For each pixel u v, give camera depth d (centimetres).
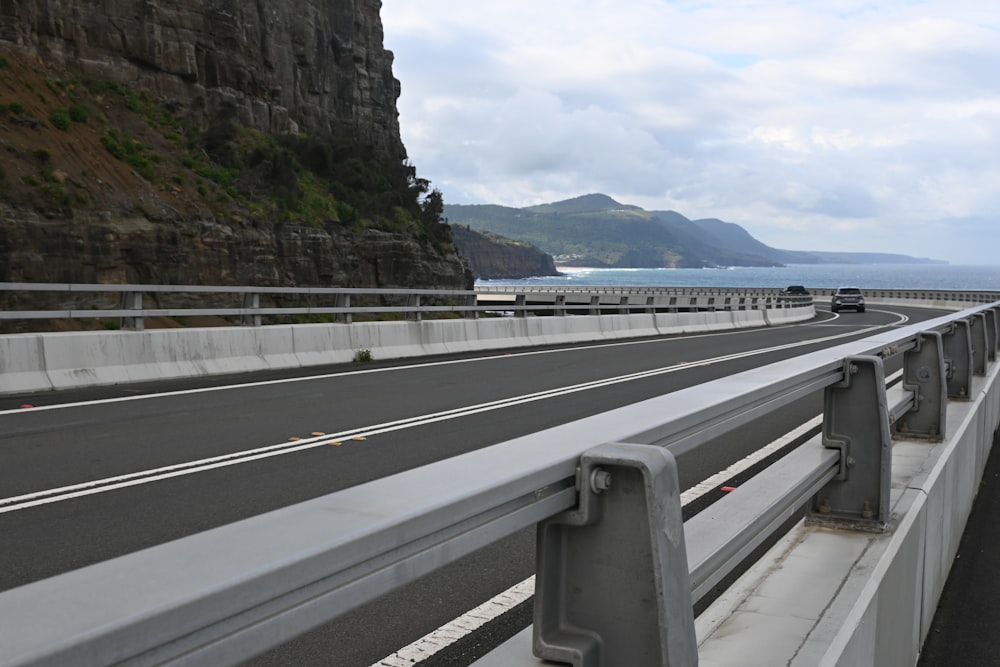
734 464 898
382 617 491
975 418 858
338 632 468
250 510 702
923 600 527
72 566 565
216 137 6844
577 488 212
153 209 5122
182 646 118
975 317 1108
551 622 214
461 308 2327
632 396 1420
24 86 5128
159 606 113
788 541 438
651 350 2450
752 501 358
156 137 6088
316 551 137
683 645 211
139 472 830
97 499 732
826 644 310
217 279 5519
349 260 7212
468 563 592
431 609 505
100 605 112
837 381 466
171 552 133
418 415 1193
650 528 205
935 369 703
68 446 948
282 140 8019
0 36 5400
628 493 210
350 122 9988
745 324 4319
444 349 2200
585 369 1848
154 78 6756
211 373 1591
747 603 351
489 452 211
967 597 657
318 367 1786
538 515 199
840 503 465
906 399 669
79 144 5078
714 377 1709
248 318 1742
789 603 350
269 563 130
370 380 1584
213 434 1029
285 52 8675
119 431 1039
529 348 2469
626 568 210
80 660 103
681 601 213
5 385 1295
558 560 217
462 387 1509
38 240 4338
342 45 10012
